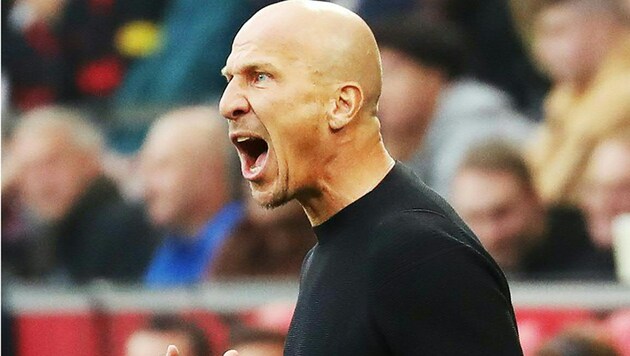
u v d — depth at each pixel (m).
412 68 22.44
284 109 8.99
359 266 8.88
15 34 27.20
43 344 19.89
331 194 9.22
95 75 26.97
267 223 20.64
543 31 23.09
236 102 9.08
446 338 8.42
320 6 9.30
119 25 27.12
